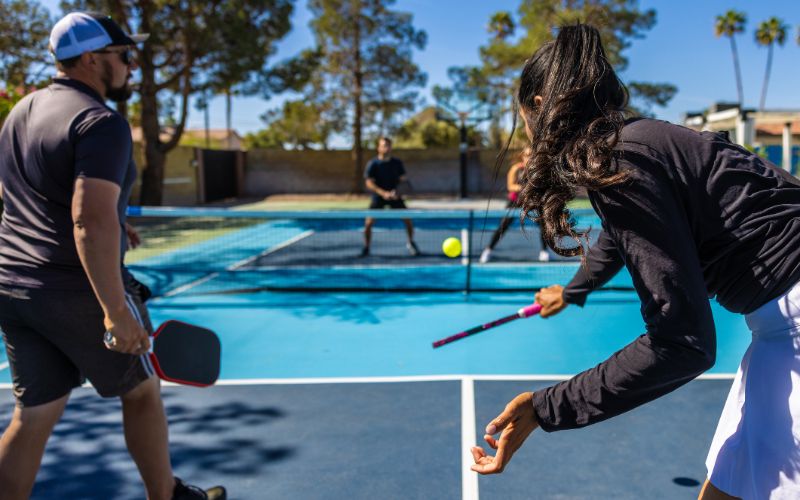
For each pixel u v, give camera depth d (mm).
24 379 2229
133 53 2402
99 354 2197
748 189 1328
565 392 1374
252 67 19875
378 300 6871
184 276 8438
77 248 2018
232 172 29594
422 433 3346
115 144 2045
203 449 3197
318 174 31094
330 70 29141
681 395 3766
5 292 2150
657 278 1215
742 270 1363
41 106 2141
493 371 4395
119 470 2990
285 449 3189
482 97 29062
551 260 9305
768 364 1396
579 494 2715
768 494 1388
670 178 1283
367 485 2824
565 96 1344
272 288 7457
